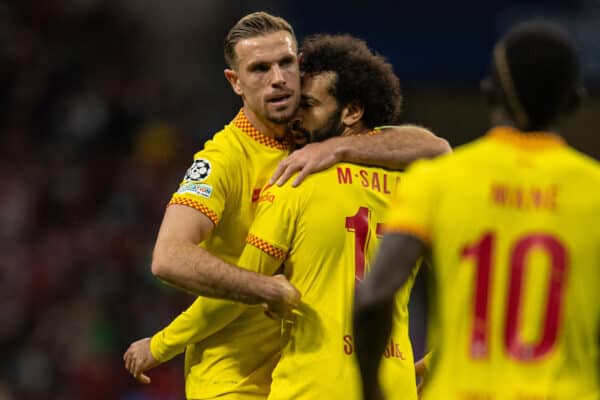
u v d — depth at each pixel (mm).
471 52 45781
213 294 15047
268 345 16328
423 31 46062
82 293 45375
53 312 45125
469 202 11828
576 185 11859
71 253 46938
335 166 15484
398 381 15398
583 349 11672
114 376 43250
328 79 15898
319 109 15945
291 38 15867
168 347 16328
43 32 55219
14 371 43344
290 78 15695
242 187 16047
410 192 12000
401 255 11859
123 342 44000
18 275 46031
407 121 51031
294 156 15523
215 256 15203
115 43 56062
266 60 15609
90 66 54438
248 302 14977
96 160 51062
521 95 11961
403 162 15859
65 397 42750
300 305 15320
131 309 44844
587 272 11695
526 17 45219
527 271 11633
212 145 16156
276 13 47281
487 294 11680
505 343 11594
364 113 16250
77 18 56062
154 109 53625
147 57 56531
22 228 47844
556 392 11461
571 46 12047
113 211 48656
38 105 52438
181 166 52031
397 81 16672
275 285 14891
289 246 15359
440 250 11898
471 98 51250
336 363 15203
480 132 51625
